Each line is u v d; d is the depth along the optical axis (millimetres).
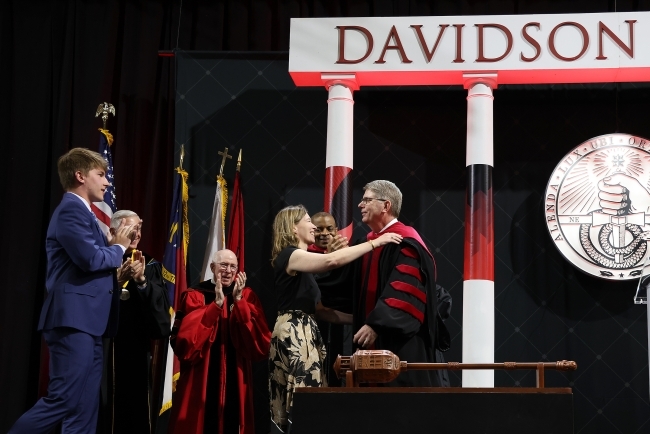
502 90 6480
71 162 4773
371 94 6523
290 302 4922
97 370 4621
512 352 6137
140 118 6828
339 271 5312
